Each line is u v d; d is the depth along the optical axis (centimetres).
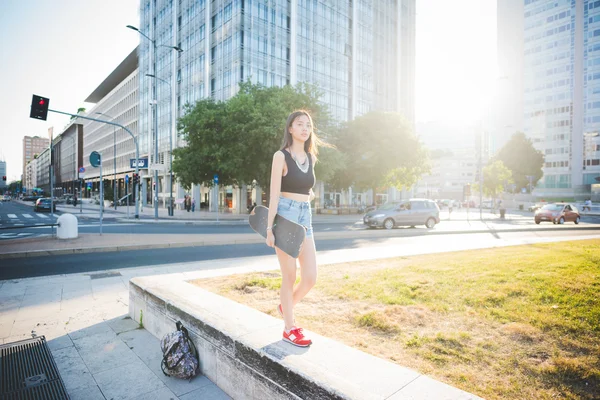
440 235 1551
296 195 248
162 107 4634
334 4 4159
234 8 3278
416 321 316
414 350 256
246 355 233
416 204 1897
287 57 3609
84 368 294
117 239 1177
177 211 3625
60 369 291
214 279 509
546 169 7156
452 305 355
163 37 4669
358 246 1113
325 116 2444
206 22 3725
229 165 2180
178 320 318
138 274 679
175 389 261
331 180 3412
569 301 335
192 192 4078
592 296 341
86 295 530
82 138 9431
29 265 786
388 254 796
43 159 14338
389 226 1814
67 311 451
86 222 2195
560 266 504
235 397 244
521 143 5897
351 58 4366
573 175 6800
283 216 243
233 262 802
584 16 6688
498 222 2609
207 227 1906
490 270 507
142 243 1070
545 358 237
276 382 207
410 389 177
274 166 242
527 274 457
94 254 942
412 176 3553
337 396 170
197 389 260
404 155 3103
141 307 396
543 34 7231
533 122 7369
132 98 5734
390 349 259
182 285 407
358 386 178
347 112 4284
